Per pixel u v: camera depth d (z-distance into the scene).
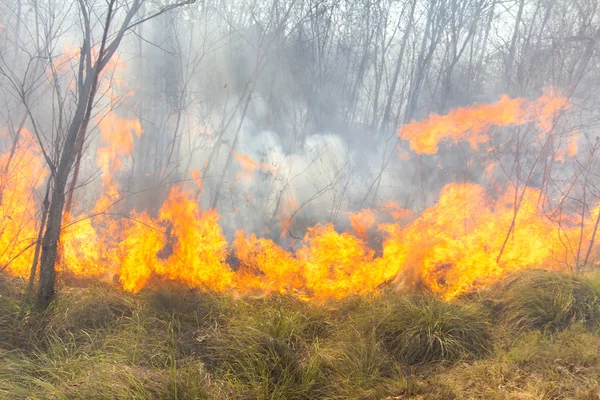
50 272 4.66
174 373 3.76
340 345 4.65
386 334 4.82
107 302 4.92
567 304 5.10
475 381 4.09
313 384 4.12
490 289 5.93
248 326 4.66
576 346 4.46
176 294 5.33
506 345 4.71
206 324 4.93
